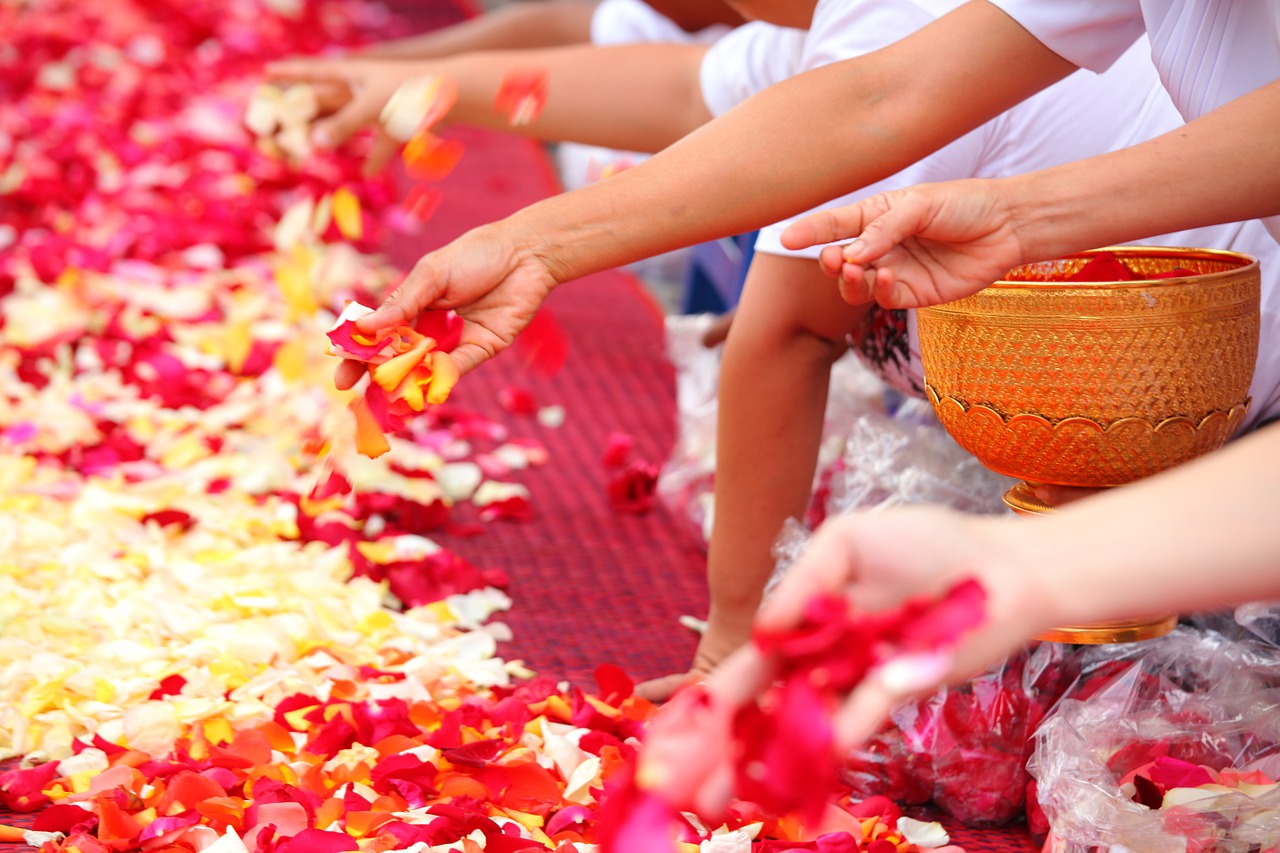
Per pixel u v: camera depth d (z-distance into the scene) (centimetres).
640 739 177
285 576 217
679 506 276
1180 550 90
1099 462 154
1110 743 164
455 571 235
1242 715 166
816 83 146
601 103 283
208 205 426
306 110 306
